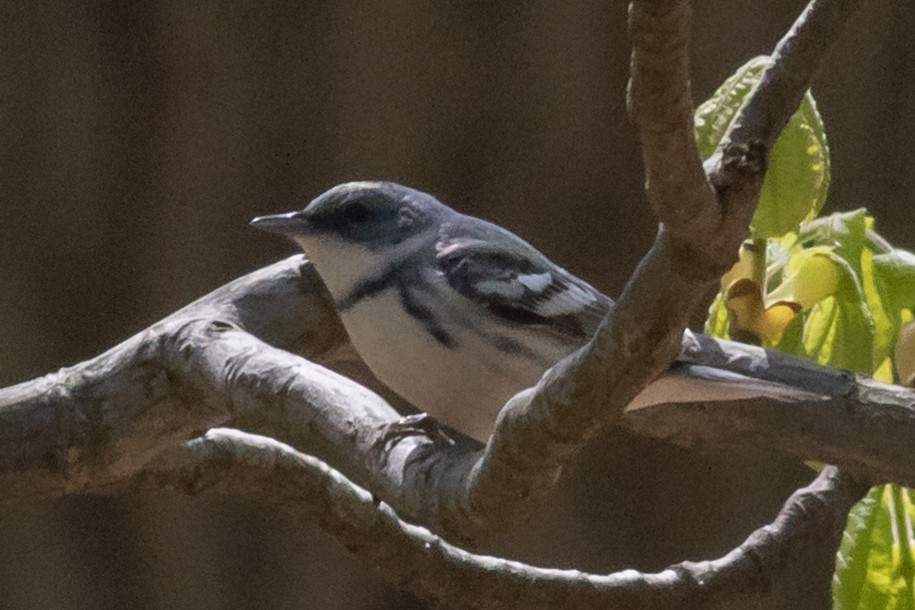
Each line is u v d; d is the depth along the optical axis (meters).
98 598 2.98
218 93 2.97
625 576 2.76
